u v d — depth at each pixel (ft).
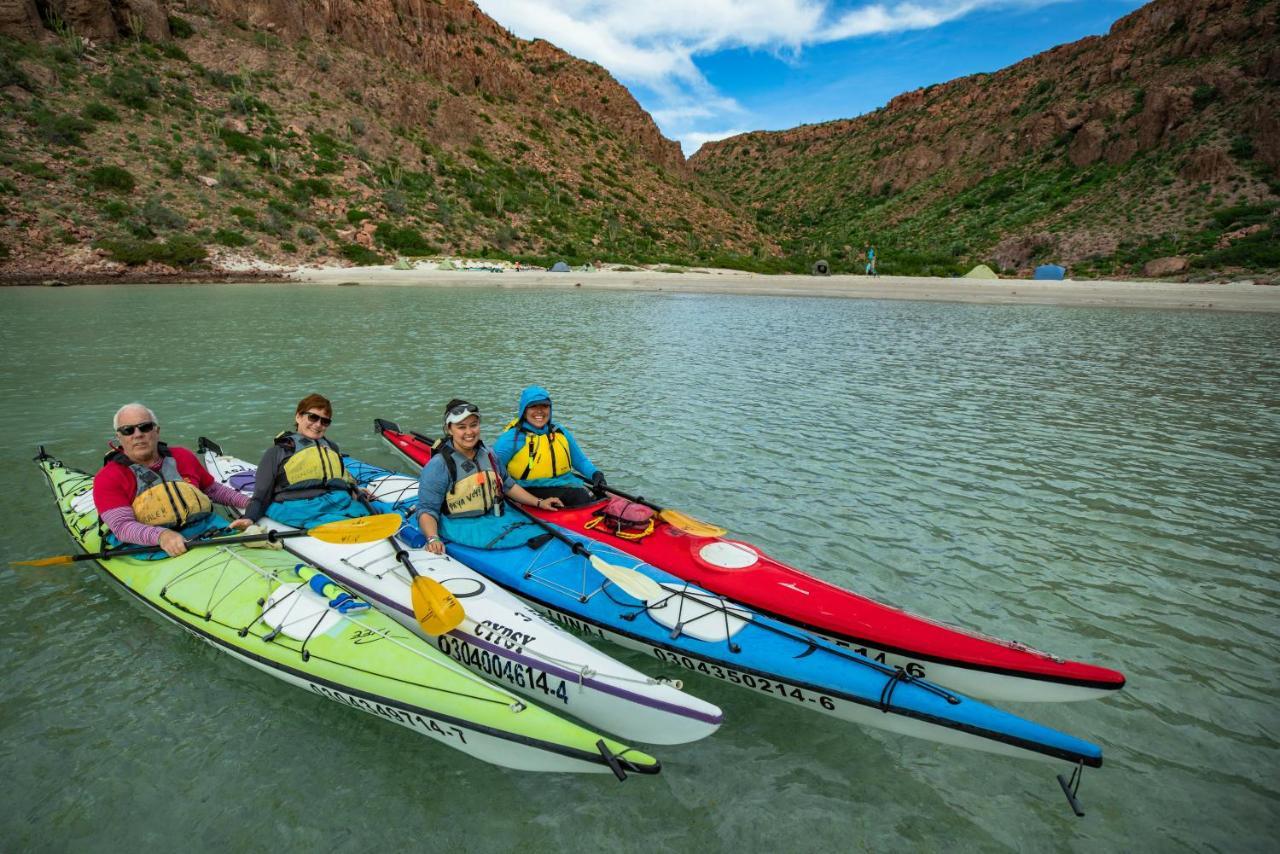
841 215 475.72
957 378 45.21
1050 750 10.55
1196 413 36.06
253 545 15.93
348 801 10.68
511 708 11.16
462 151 262.67
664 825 10.42
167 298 93.50
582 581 15.26
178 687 13.20
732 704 13.30
